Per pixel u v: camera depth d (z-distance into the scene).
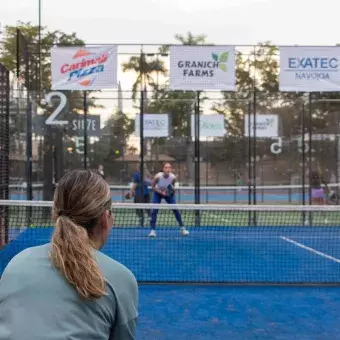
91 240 1.55
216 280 6.45
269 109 14.02
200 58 11.13
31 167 11.62
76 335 1.33
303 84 11.27
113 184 13.52
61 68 11.12
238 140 14.10
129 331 1.47
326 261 7.76
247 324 4.64
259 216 13.62
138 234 10.35
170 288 6.04
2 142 8.47
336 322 4.71
